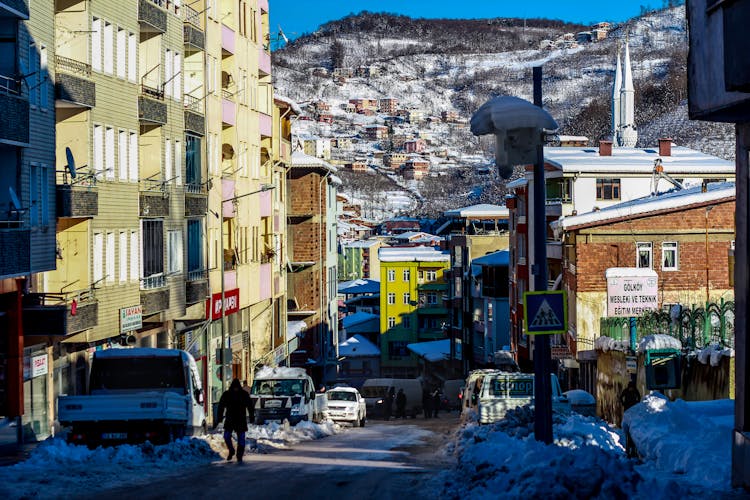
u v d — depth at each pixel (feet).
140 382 103.19
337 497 59.57
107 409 90.84
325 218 307.78
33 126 114.11
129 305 142.41
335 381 336.70
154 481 68.59
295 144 315.37
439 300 483.51
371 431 159.22
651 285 143.13
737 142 57.41
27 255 108.27
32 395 118.73
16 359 113.09
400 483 65.05
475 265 347.77
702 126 581.12
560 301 66.95
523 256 259.39
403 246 594.24
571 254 197.26
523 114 59.47
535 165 67.36
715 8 53.98
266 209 233.76
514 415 110.63
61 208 121.60
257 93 224.12
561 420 113.70
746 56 44.21
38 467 76.28
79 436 92.17
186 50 177.78
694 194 189.67
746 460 52.21
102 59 135.44
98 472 73.51
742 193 56.90
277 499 59.31
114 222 138.31
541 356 68.33
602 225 190.08
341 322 464.65
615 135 322.14
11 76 108.47
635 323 136.36
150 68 155.43
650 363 113.29
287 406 150.20
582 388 191.11
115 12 138.82
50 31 119.03
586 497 48.73
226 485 65.92
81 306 121.90
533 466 53.67
